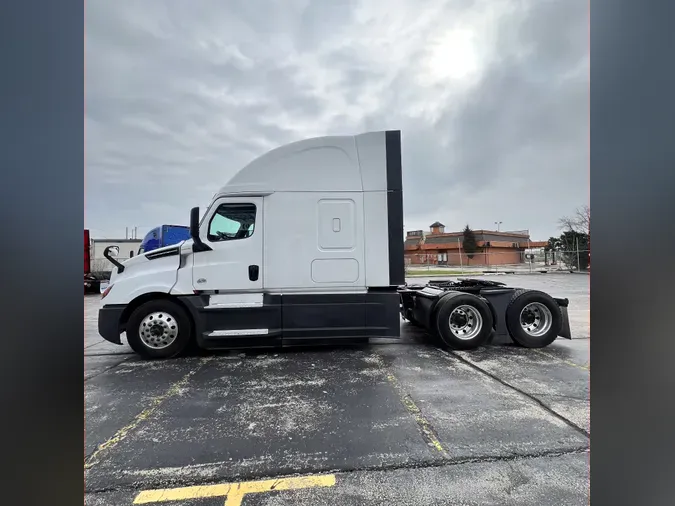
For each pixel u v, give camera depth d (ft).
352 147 16.57
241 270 16.31
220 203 16.35
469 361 15.49
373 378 13.28
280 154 16.47
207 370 14.44
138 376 13.75
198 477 7.40
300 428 9.40
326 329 16.38
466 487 6.96
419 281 50.29
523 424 9.46
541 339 17.80
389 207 16.53
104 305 16.16
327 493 6.86
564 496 6.66
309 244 16.43
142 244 32.45
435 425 9.45
